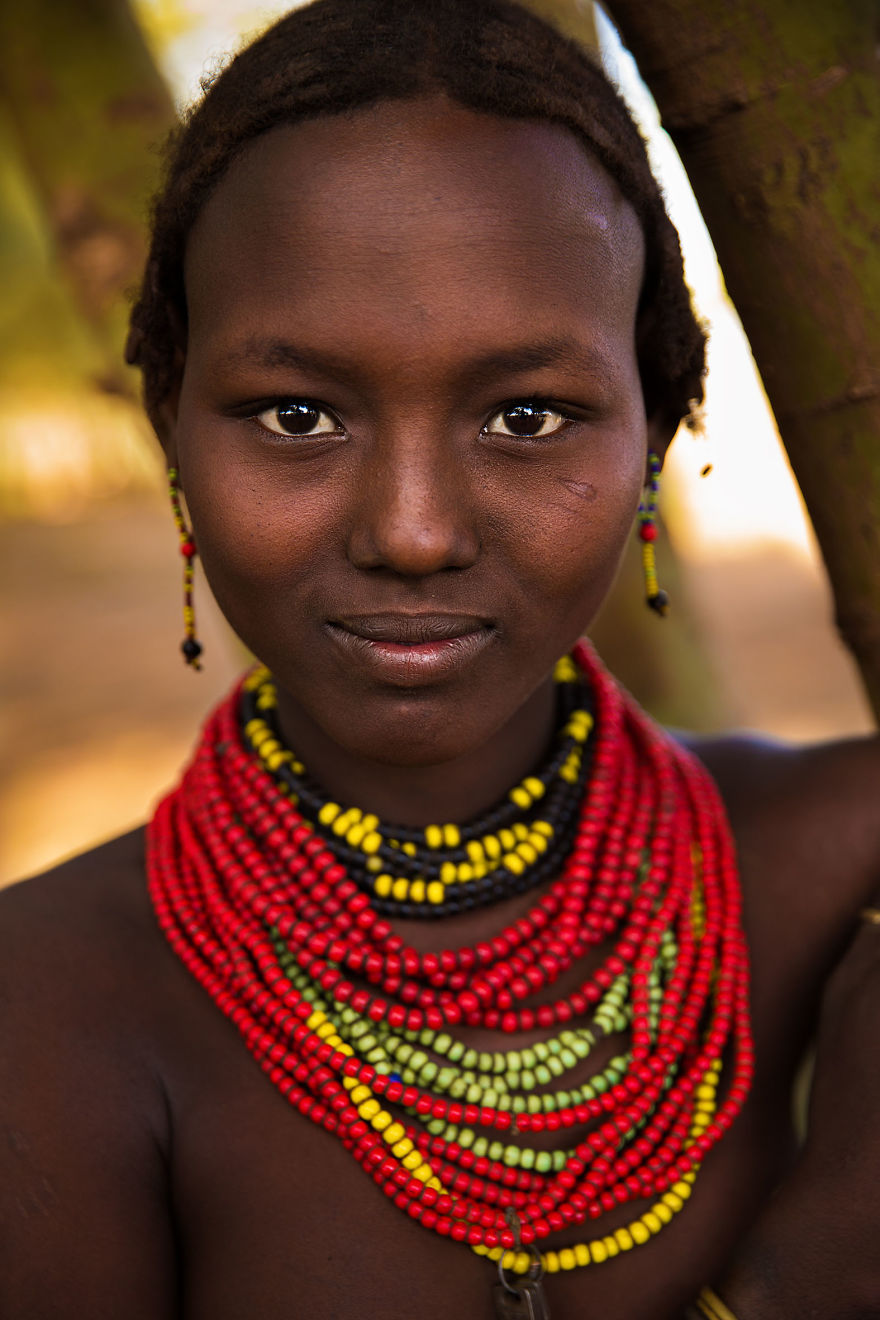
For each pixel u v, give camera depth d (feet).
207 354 3.48
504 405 3.42
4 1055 3.72
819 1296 3.72
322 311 3.27
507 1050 4.21
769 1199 3.95
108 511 44.73
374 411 3.36
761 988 4.58
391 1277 3.86
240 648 8.79
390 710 3.56
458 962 4.14
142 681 30.45
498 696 3.66
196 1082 3.95
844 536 4.48
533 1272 3.91
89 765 25.64
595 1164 4.08
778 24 4.05
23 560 40.42
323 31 3.50
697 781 4.82
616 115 3.72
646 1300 4.08
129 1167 3.74
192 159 3.60
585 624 3.73
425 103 3.32
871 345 4.25
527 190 3.33
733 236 4.32
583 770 4.60
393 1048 4.08
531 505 3.48
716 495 42.68
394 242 3.25
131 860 4.44
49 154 7.07
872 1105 3.85
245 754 4.37
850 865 4.68
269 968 4.05
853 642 4.67
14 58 7.00
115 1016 3.94
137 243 7.06
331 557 3.49
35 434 43.47
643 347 3.96
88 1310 3.57
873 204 4.17
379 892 4.21
